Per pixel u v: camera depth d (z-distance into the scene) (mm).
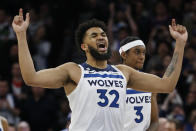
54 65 29641
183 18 28703
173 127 18359
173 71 11758
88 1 30266
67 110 24297
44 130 24297
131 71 11695
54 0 31859
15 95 25000
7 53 27906
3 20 29453
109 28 28281
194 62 25984
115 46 26812
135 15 29188
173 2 29312
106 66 11586
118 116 11156
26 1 31656
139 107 15055
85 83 11086
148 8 29906
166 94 23797
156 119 15438
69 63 11391
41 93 24516
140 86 11750
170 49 25938
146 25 28422
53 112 24516
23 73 10695
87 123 10977
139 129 15055
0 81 24406
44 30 30344
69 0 30859
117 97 11148
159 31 27375
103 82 11148
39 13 31484
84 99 11008
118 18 28797
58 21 30812
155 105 15375
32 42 29453
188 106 23547
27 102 24453
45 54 29734
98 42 11375
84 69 11305
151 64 25234
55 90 25891
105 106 11016
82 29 11617
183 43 11789
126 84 11438
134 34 28047
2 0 31016
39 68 28750
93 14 29578
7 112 24062
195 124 21016
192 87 23844
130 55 15594
